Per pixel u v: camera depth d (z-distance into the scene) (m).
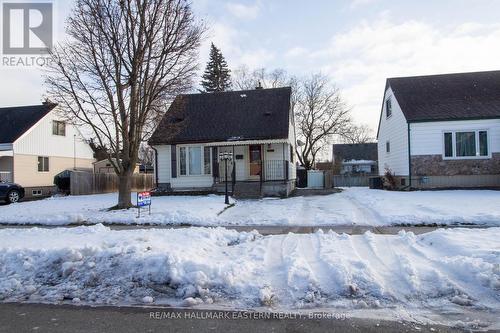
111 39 14.47
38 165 27.41
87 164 32.72
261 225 11.35
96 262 6.52
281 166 21.20
